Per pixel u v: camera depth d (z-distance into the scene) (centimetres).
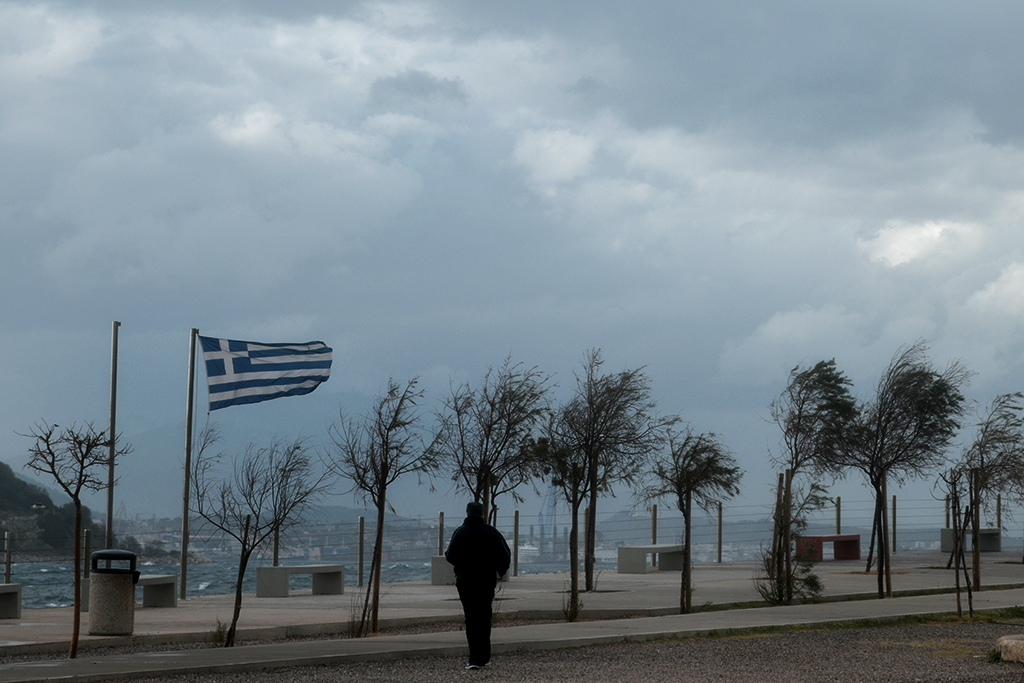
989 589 2553
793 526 2681
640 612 2002
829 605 2075
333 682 1152
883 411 2775
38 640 1562
